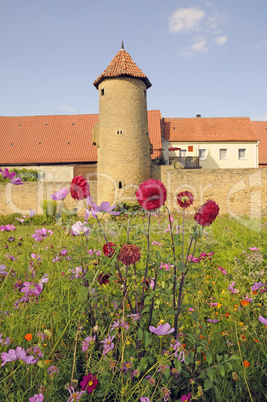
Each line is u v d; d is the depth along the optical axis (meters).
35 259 3.21
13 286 2.75
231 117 36.22
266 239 6.48
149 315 2.08
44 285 2.81
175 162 27.30
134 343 2.01
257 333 2.42
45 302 2.32
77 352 2.13
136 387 1.68
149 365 2.01
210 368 1.78
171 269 2.51
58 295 2.46
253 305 2.73
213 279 3.62
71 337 2.14
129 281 2.37
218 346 2.26
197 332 2.07
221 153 34.25
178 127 35.00
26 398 1.70
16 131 33.44
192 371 1.92
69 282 2.42
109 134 23.44
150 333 2.03
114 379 1.86
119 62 23.88
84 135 32.69
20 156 30.77
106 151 23.55
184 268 2.01
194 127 35.09
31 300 2.31
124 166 23.25
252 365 2.03
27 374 1.73
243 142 34.22
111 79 23.42
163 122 35.50
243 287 3.20
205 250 4.29
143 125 24.03
